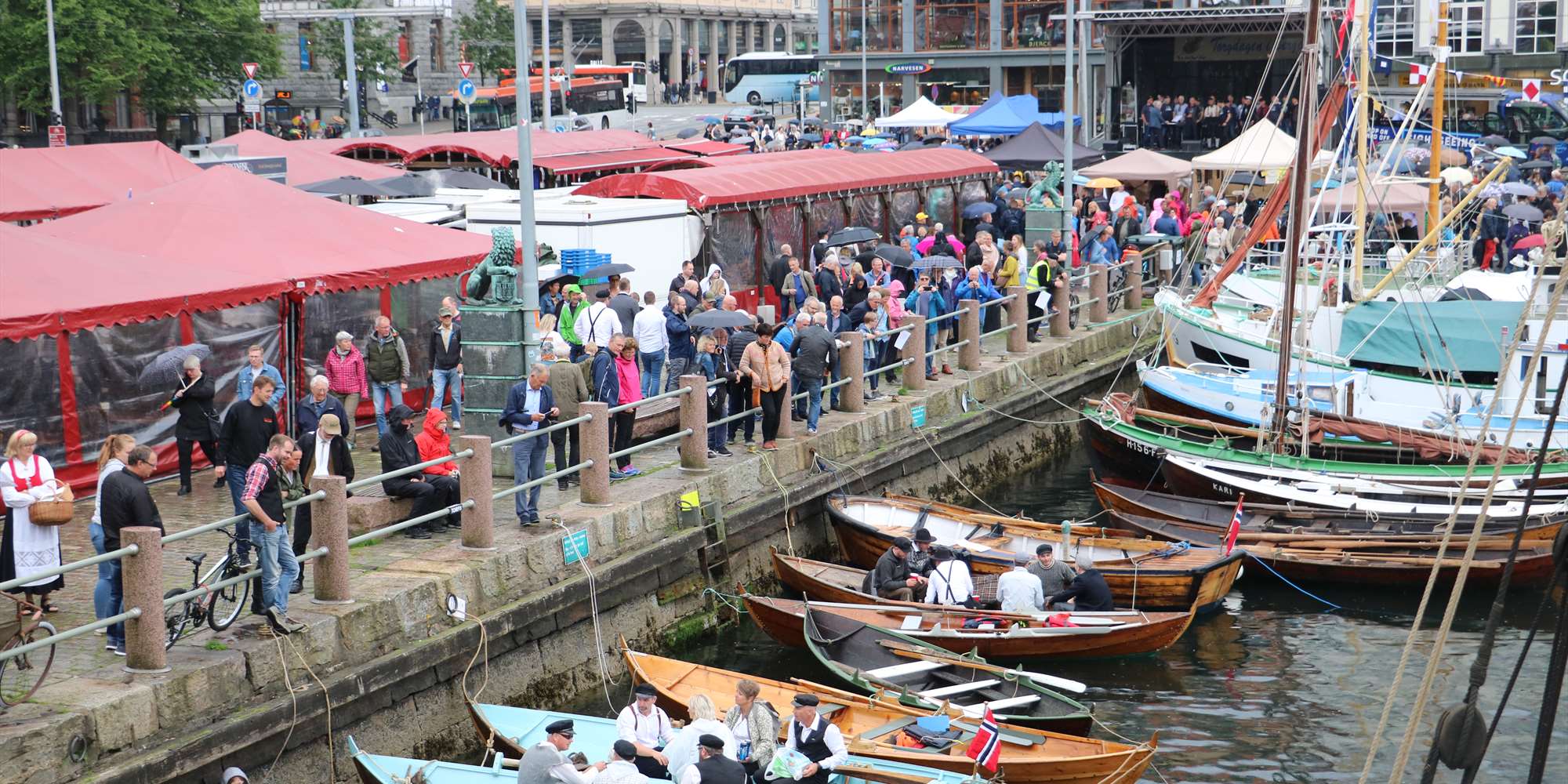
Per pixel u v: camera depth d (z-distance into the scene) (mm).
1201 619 22594
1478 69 60906
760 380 23469
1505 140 52000
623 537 19828
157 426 21703
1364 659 20875
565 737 13883
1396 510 25156
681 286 27562
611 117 86312
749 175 35562
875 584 21453
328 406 19141
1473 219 42156
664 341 24516
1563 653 5746
